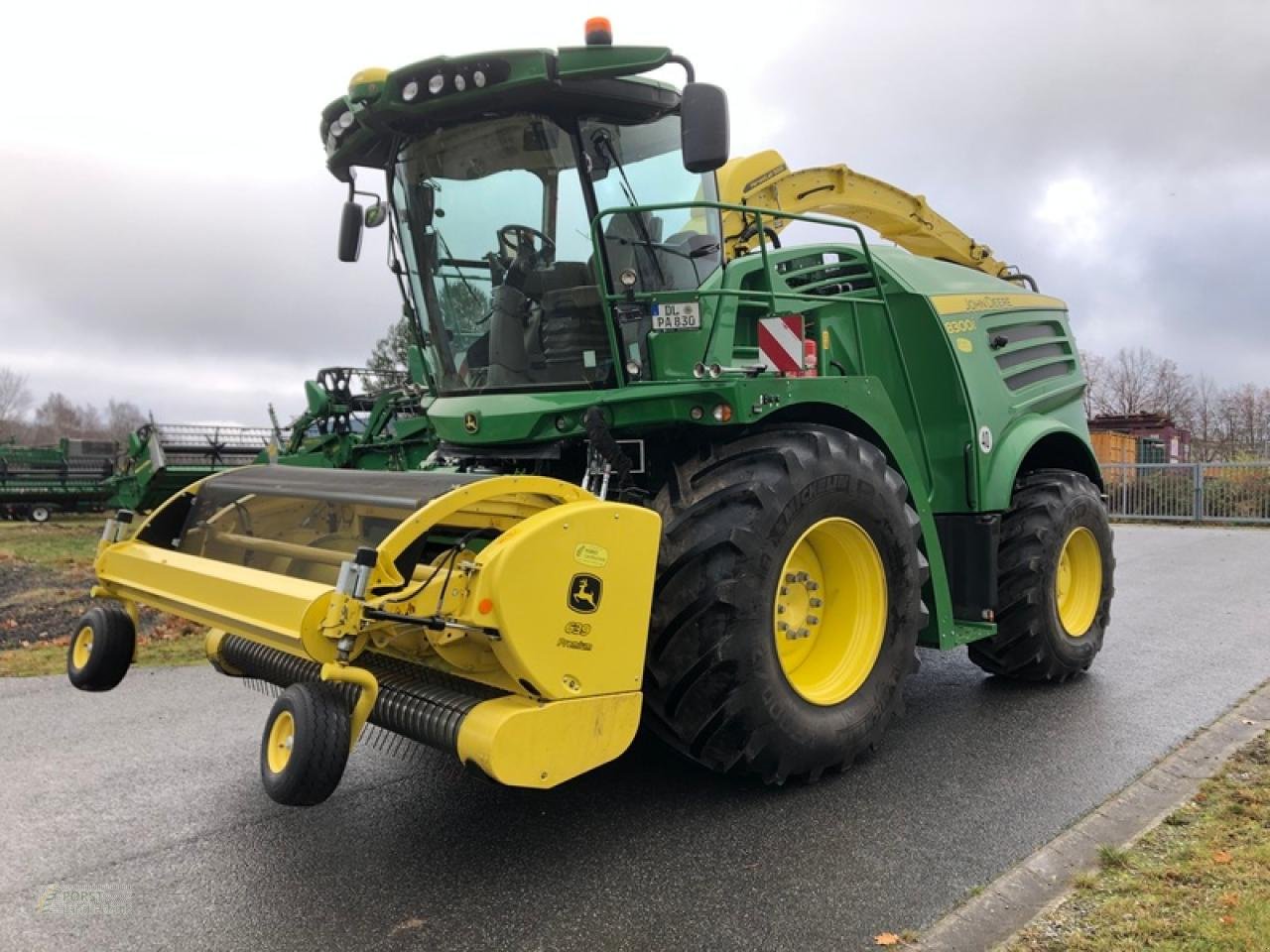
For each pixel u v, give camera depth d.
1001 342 5.49
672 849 3.29
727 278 4.41
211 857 3.23
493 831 3.44
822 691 3.89
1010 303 5.80
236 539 3.85
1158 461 23.84
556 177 4.20
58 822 3.52
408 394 10.43
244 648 3.92
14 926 2.78
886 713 4.04
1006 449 5.20
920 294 5.04
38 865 3.18
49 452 21.08
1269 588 8.91
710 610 3.44
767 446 3.71
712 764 3.60
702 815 3.58
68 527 18.41
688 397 3.67
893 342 5.00
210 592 3.30
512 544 2.79
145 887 3.02
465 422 4.25
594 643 2.98
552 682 2.88
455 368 4.67
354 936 2.73
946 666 6.08
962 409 4.98
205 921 2.81
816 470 3.71
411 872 3.12
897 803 3.70
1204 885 2.86
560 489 3.21
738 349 4.42
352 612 2.69
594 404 3.84
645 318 4.03
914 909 2.87
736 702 3.48
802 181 6.47
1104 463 19.73
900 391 5.02
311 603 2.73
